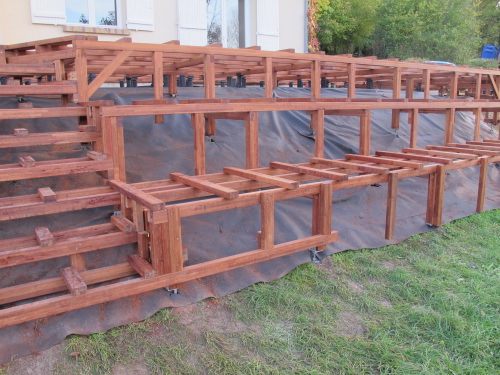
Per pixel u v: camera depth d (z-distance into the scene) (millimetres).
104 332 3027
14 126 5219
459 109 8039
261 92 8008
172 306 3344
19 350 2801
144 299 3322
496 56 30578
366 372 2893
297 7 12031
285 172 5109
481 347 3170
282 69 6699
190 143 5715
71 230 3436
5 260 2910
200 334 3143
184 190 4055
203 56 4715
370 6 27000
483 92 11383
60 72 4480
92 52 4301
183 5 9805
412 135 6520
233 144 6082
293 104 5055
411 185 6270
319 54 5480
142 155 5285
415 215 5516
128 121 5793
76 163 3633
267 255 3742
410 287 3996
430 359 3018
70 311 3086
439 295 3818
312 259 4262
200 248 4055
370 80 9648
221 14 11086
